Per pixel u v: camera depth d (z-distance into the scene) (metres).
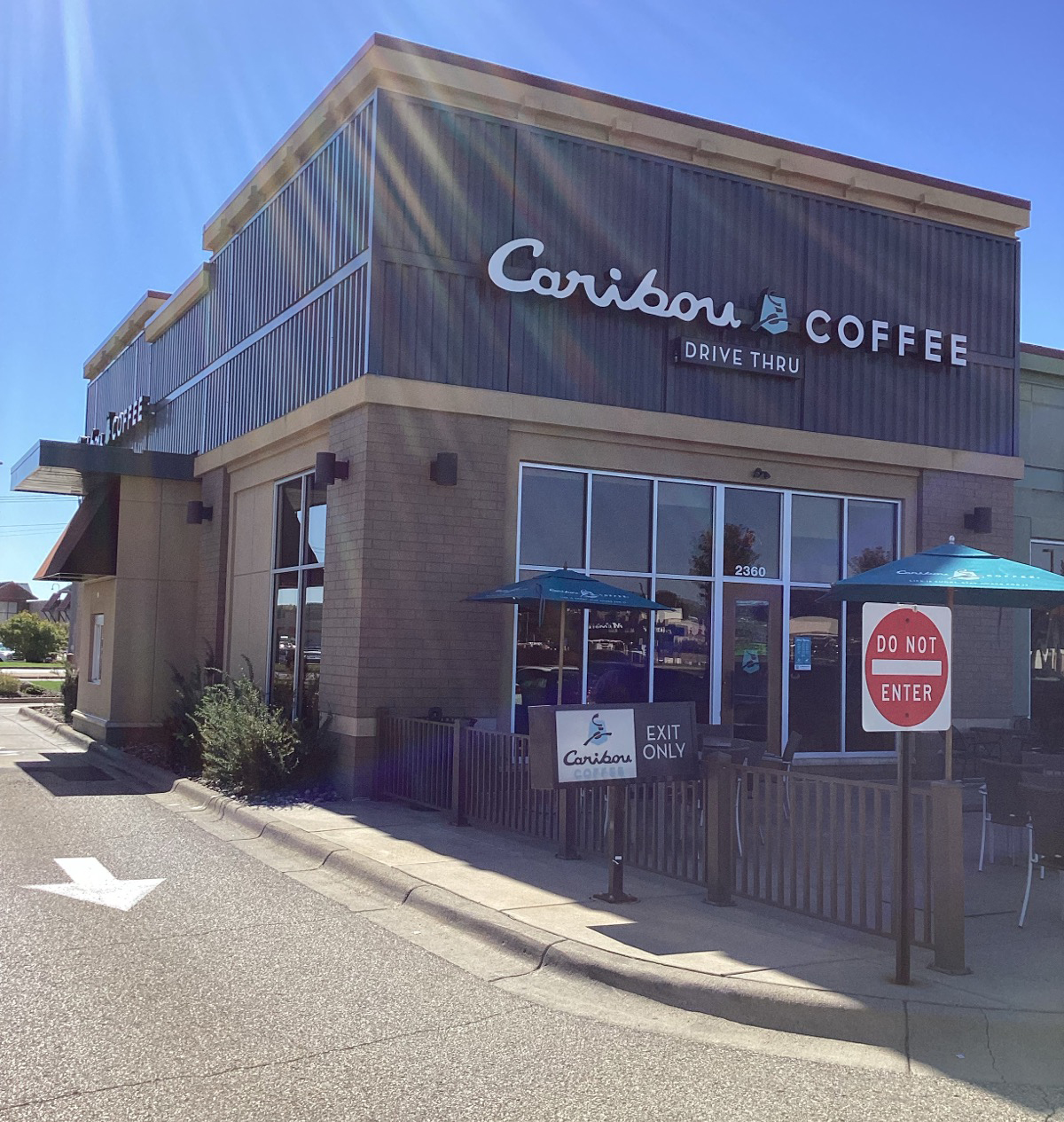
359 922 7.51
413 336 12.38
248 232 16.62
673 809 8.35
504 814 10.17
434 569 12.32
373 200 12.34
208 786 12.84
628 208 13.66
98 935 7.06
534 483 13.12
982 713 15.31
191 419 18.95
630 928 7.07
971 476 15.65
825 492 14.80
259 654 15.41
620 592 11.20
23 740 20.11
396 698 12.08
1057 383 17.56
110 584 18.62
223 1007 5.75
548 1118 4.49
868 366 15.00
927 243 15.61
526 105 13.03
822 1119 4.57
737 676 14.04
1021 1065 5.29
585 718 7.68
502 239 12.92
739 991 5.79
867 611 6.09
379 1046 5.25
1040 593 9.16
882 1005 5.61
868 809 13.30
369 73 12.43
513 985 6.23
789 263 14.60
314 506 13.91
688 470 13.87
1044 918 7.70
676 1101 4.71
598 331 13.35
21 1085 4.69
